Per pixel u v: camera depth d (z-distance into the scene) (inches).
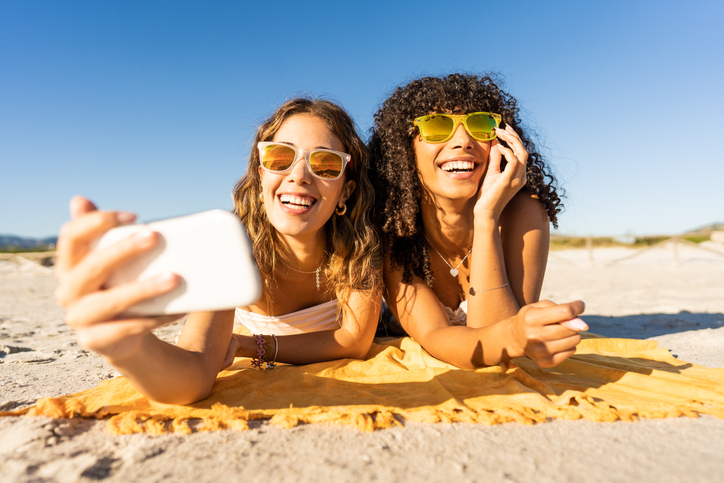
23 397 22.1
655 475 13.4
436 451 15.1
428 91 28.0
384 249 29.7
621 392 21.2
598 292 82.5
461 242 30.4
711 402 19.7
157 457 14.4
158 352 16.2
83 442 15.5
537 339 19.2
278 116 25.6
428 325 27.6
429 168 27.4
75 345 37.8
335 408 18.2
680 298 70.7
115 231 12.0
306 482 12.9
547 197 30.6
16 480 12.9
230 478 13.2
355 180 27.5
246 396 19.9
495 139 27.1
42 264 214.1
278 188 24.0
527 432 16.7
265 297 27.6
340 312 28.5
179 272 11.8
